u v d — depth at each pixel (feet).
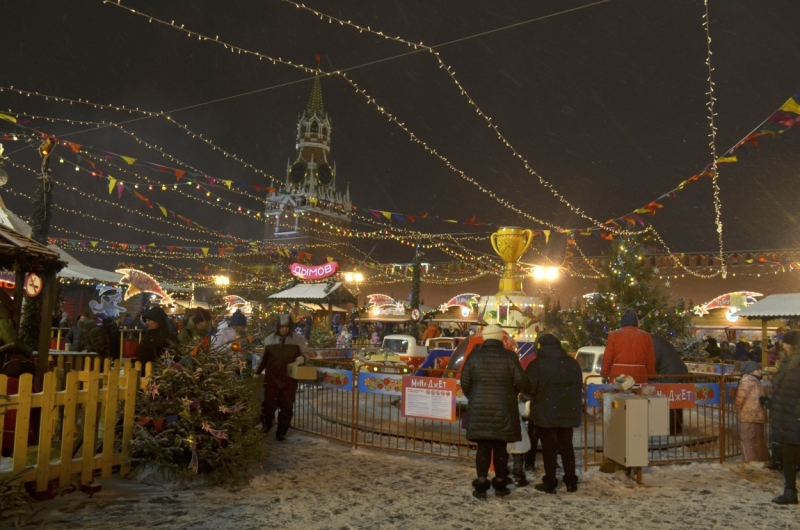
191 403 19.57
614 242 56.90
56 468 17.15
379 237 103.19
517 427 18.80
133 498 17.35
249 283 149.89
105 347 35.78
